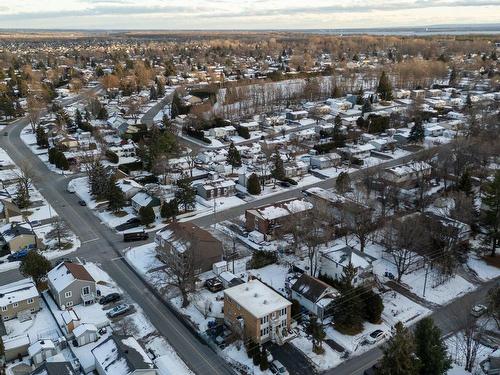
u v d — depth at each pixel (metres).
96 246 75.06
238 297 54.47
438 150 104.50
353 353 51.34
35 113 150.88
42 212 87.50
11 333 54.09
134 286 64.12
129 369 44.00
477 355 50.78
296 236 70.88
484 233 77.44
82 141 129.50
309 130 136.12
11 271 67.81
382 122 138.38
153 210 82.44
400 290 63.03
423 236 68.06
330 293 57.84
